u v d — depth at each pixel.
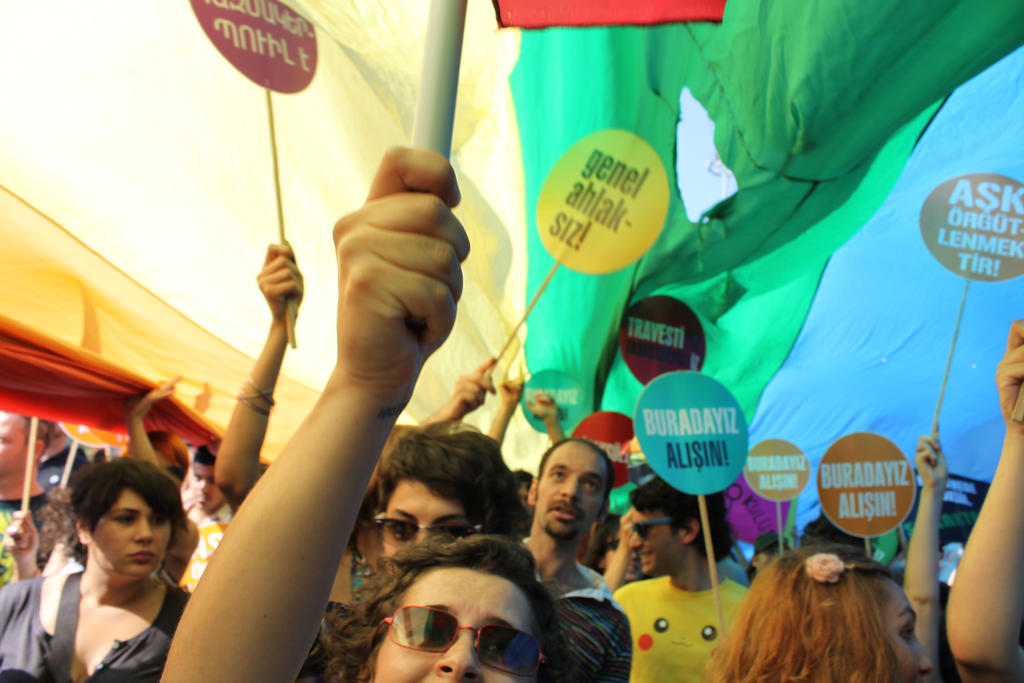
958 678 3.02
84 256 3.87
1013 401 1.75
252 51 2.92
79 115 3.73
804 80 4.33
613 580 3.48
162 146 3.85
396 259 0.67
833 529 3.68
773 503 5.54
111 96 3.76
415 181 0.68
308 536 0.77
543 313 4.70
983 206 3.63
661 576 3.49
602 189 3.84
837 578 1.95
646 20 1.38
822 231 4.75
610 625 2.49
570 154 3.85
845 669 1.83
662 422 3.38
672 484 3.33
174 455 4.44
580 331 4.72
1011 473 1.74
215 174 3.94
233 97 3.92
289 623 0.77
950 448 4.98
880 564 2.03
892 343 5.04
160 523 2.59
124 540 2.51
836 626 1.88
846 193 4.66
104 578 2.53
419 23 4.10
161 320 4.07
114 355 4.09
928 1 4.10
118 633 2.47
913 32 4.14
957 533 4.80
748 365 5.05
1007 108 4.63
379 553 2.23
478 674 1.27
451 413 3.35
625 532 3.50
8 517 4.88
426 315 0.69
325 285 4.18
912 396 5.05
